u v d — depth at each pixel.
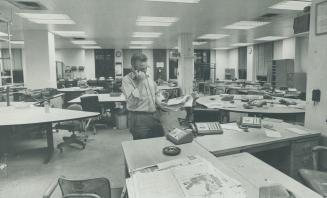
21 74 12.11
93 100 5.27
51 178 3.19
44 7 5.13
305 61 9.84
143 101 2.78
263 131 2.58
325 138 2.48
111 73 14.77
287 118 4.00
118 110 6.09
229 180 1.42
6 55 13.41
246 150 2.16
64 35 9.13
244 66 14.02
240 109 4.02
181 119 3.21
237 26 7.84
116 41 11.11
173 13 5.92
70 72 12.98
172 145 2.15
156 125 2.79
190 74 9.20
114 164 3.64
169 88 8.84
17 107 4.55
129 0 4.79
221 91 10.38
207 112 3.23
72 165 3.62
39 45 7.81
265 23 7.27
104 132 5.55
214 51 15.68
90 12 5.67
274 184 1.32
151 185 1.37
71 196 1.36
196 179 1.42
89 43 11.82
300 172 1.98
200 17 6.43
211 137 2.37
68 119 3.50
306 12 3.00
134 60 2.78
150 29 8.09
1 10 5.35
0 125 3.17
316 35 2.68
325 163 2.42
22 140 4.98
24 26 7.17
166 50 14.95
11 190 2.89
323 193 1.67
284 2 5.12
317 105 2.68
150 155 1.91
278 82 9.66
